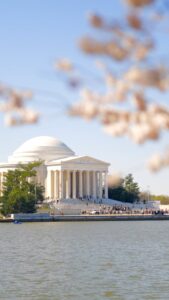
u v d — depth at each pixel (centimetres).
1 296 5150
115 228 16762
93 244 11294
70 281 6084
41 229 16212
